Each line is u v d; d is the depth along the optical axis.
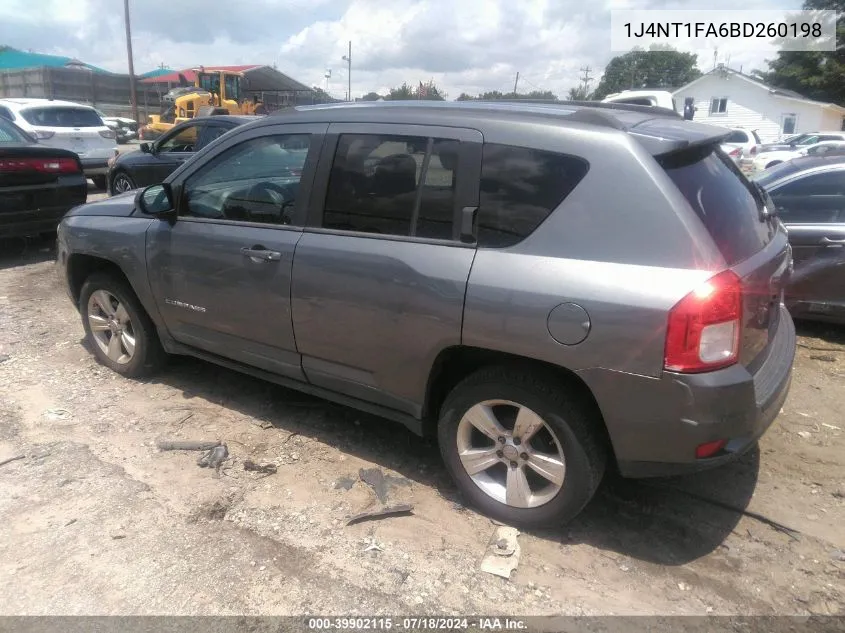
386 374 3.20
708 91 43.12
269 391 4.45
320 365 3.46
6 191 7.16
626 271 2.53
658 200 2.53
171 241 3.90
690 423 2.49
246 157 3.65
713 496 3.30
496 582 2.71
